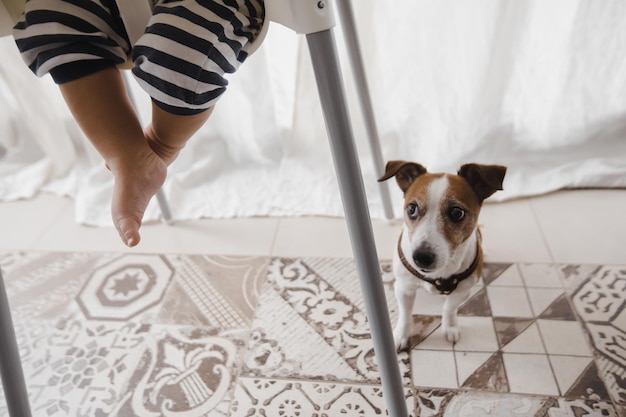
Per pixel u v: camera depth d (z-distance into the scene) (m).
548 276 1.06
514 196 1.26
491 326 0.97
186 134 0.63
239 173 1.43
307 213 1.30
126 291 1.12
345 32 0.97
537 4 1.14
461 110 1.28
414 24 1.19
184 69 0.54
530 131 1.30
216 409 0.87
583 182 1.26
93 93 0.58
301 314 1.03
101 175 1.43
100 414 0.88
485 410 0.83
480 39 1.18
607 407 0.82
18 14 0.65
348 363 0.93
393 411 0.74
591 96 1.23
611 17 1.13
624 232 1.14
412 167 0.82
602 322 0.96
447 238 0.75
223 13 0.55
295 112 1.36
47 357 0.99
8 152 1.53
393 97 1.30
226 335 1.00
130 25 0.60
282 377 0.91
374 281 0.63
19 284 1.17
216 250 1.22
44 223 1.35
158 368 0.95
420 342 0.95
